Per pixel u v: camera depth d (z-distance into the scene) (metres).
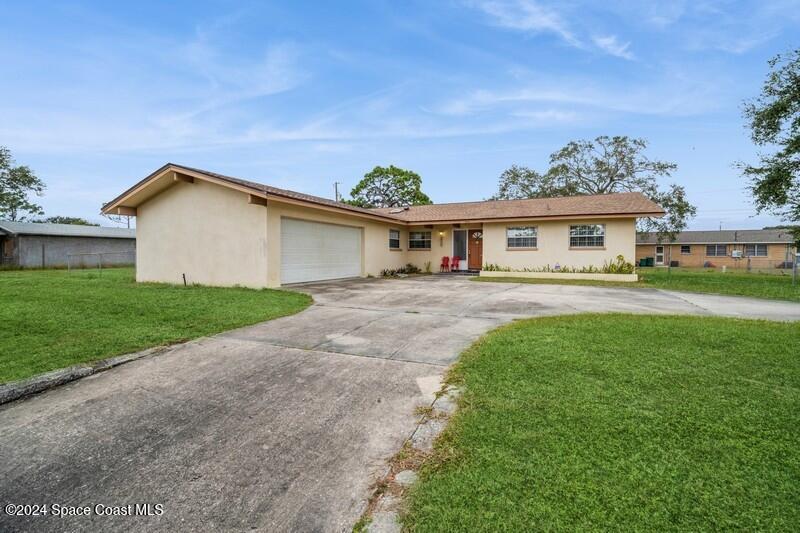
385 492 2.25
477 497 2.11
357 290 10.77
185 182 11.62
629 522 1.88
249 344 5.19
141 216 12.48
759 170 14.78
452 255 18.55
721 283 13.62
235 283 10.89
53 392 3.74
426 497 2.14
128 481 2.43
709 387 3.51
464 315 7.08
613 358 4.30
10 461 2.65
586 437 2.66
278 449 2.75
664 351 4.55
